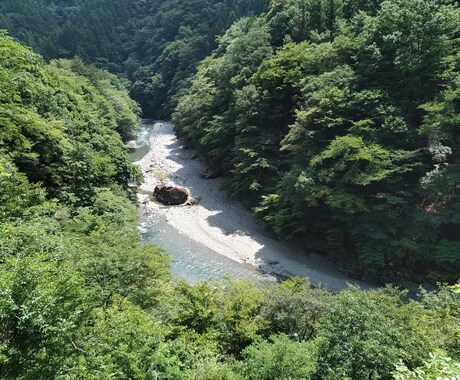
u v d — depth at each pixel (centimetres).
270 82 3662
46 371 617
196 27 9369
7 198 1279
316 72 3491
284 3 5056
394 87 2739
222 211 3569
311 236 2922
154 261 1416
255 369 1082
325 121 2800
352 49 3238
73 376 632
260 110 3647
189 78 7388
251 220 3372
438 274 2241
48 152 2152
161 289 1467
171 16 9906
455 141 2336
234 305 1495
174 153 5588
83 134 2958
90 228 1758
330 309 1046
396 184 2420
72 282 691
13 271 639
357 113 2767
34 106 2247
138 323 1005
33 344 616
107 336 819
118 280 1288
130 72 9575
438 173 2181
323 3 4362
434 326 1082
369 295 1276
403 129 2392
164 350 1060
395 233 2312
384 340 901
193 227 3253
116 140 3694
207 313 1405
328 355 948
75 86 4291
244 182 3500
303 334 1405
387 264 2430
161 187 3900
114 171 2967
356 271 2512
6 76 1266
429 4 2608
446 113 2208
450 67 2528
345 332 933
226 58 4888
